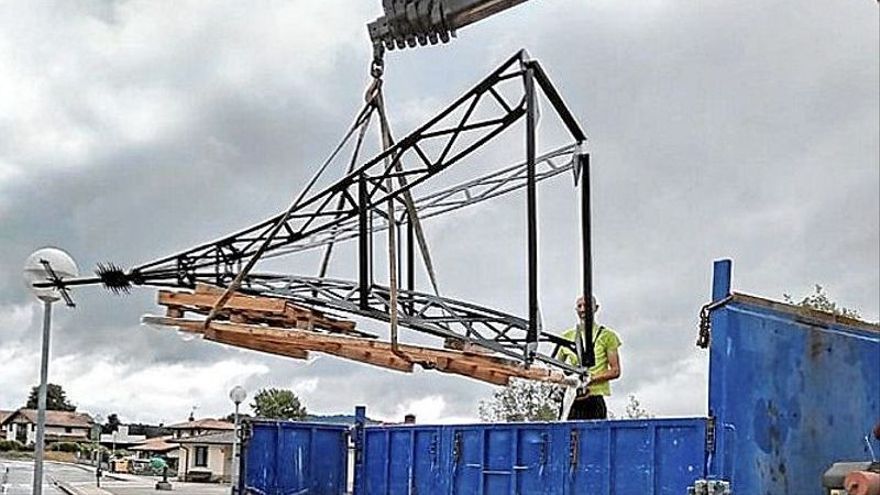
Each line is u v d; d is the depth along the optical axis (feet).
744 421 20.07
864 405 21.17
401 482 32.32
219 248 25.80
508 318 25.48
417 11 23.98
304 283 25.76
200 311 26.08
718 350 20.52
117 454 257.14
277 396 155.84
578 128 24.72
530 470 26.45
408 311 25.79
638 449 23.16
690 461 21.66
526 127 21.90
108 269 26.12
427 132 22.89
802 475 20.29
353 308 25.40
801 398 20.62
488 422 29.12
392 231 25.21
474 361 25.96
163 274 25.84
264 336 25.46
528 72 21.90
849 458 20.75
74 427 325.21
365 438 34.71
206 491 131.44
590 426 24.63
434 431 30.94
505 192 27.45
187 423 297.94
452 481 29.63
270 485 35.29
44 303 28.55
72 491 130.21
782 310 20.80
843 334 21.24
